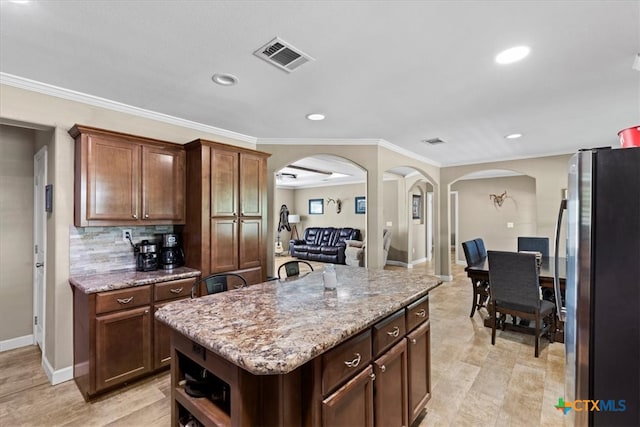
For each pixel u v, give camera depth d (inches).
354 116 126.6
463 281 240.7
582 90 100.7
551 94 104.3
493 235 305.0
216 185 120.4
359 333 56.1
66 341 99.8
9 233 123.6
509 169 217.0
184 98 106.7
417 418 79.7
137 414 83.0
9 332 123.3
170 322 55.2
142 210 110.3
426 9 61.2
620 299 45.2
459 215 325.1
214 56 79.2
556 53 78.0
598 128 144.1
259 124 137.2
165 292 103.3
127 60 81.0
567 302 55.0
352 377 53.9
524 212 288.7
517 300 119.8
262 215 137.2
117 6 59.6
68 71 86.7
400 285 82.0
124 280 97.3
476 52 77.5
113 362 91.5
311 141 164.2
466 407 84.8
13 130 123.9
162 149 116.6
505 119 130.9
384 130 147.6
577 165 48.4
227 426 47.6
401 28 67.4
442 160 225.8
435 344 125.6
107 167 102.1
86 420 80.6
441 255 244.2
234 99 107.7
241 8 60.6
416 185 335.3
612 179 45.6
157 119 122.5
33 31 67.7
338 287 80.0
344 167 272.4
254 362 39.6
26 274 127.0
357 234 339.6
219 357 48.1
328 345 46.1
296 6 60.1
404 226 313.9
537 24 66.1
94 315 88.7
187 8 60.5
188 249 121.8
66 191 100.5
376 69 86.4
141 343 97.1
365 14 62.7
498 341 128.4
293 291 76.2
